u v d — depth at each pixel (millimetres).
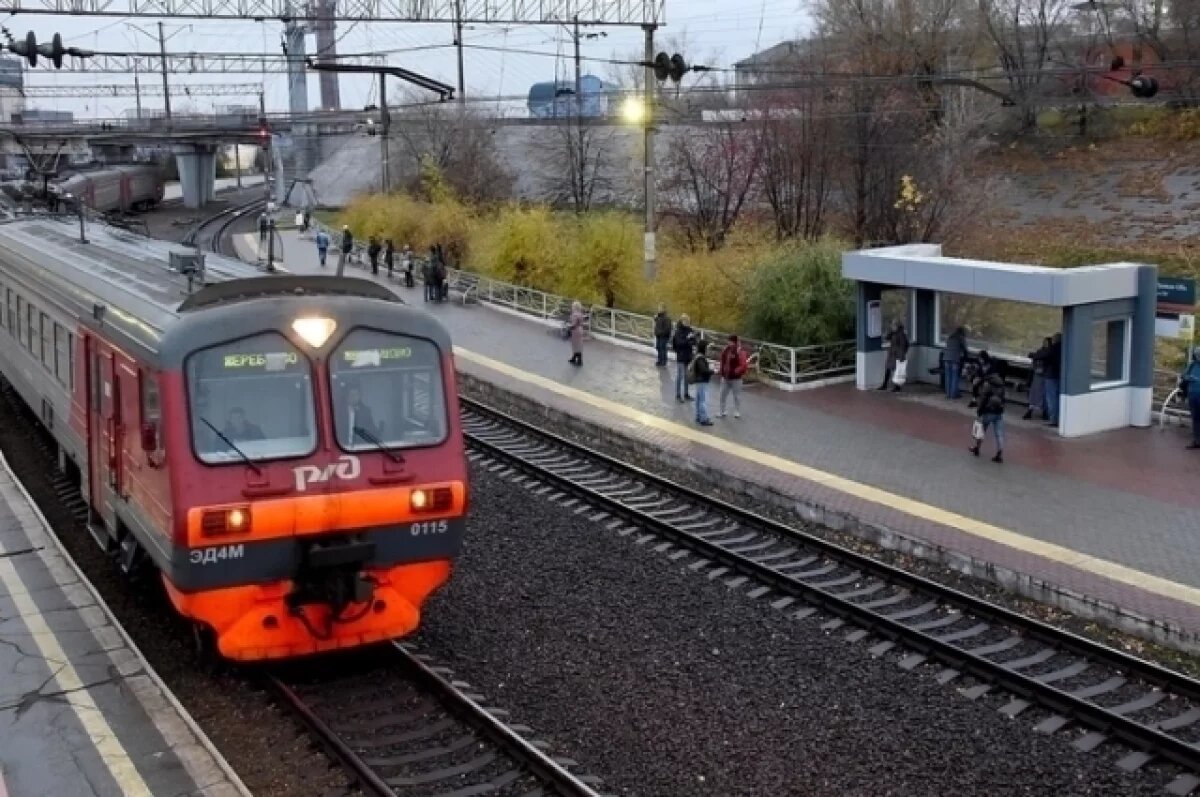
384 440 10070
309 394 9820
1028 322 21641
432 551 10383
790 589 12914
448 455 10328
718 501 16125
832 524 15641
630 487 17516
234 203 79688
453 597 12711
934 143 37406
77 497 16172
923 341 23344
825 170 38906
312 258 45625
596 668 10977
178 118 66375
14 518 13992
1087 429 19531
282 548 9727
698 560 14086
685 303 29906
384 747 9250
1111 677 10859
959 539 14562
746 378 24391
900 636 11602
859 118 37594
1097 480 16969
